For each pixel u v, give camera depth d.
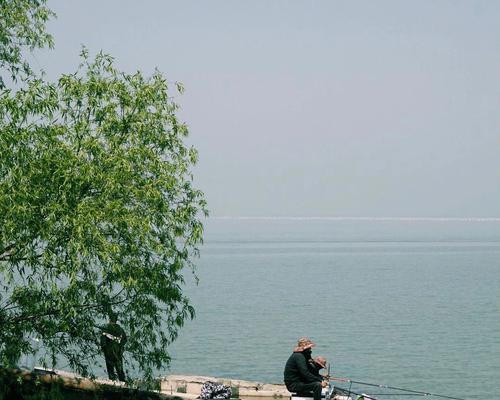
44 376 22.27
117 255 20.50
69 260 20.05
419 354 51.44
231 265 140.62
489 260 157.12
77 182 20.47
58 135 21.09
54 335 21.05
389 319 68.94
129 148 21.78
